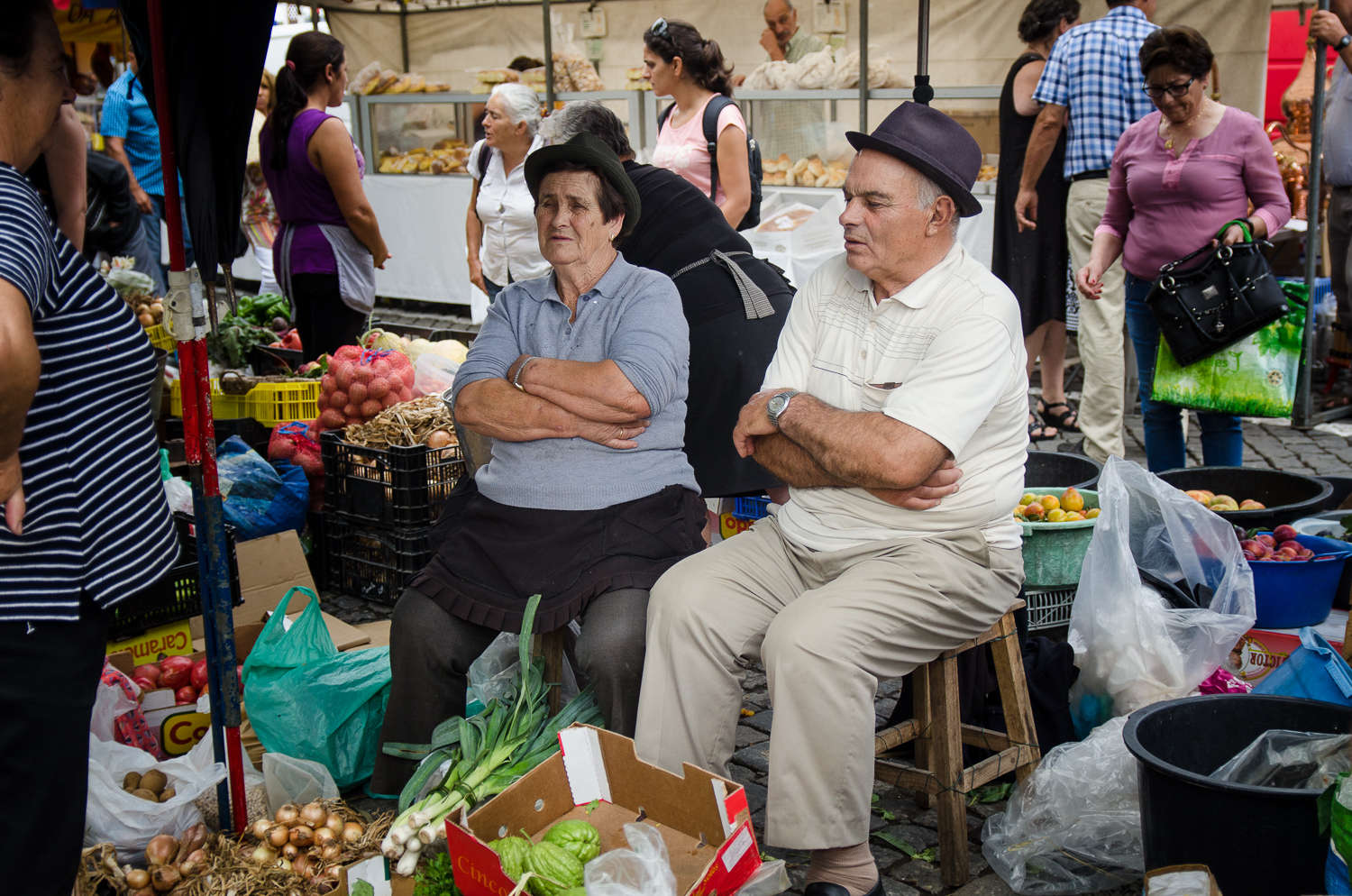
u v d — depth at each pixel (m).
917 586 2.49
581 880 2.08
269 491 4.44
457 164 10.04
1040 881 2.63
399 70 10.88
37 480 1.84
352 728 3.03
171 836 2.54
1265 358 4.45
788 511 2.83
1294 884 2.18
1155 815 2.36
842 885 2.44
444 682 2.85
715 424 3.66
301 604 4.11
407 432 4.39
